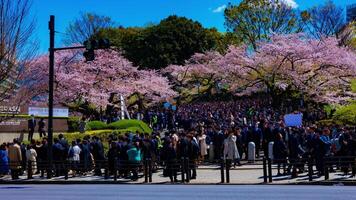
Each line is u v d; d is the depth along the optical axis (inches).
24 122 1196.5
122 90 1648.6
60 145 844.6
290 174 754.2
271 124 957.2
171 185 700.7
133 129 1184.2
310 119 1327.5
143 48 2714.1
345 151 707.4
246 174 786.2
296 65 1477.6
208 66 2135.8
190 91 2554.1
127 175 811.4
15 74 1170.6
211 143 919.7
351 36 2319.1
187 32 2738.7
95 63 1616.6
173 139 776.3
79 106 1582.2
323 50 1411.2
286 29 2241.6
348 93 1477.6
